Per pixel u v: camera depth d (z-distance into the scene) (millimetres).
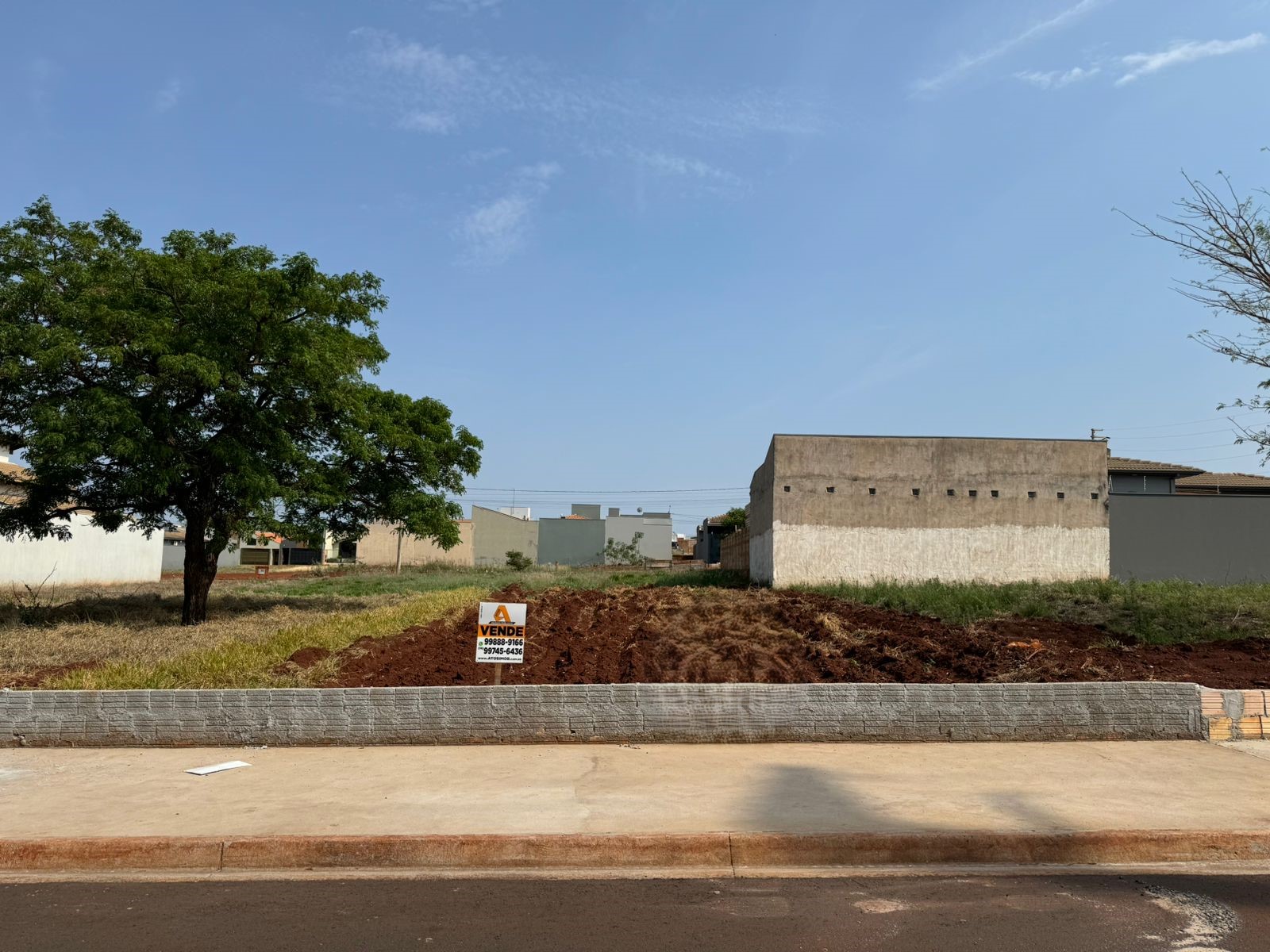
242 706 9914
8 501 21672
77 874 6527
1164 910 5719
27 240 18219
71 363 16938
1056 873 6441
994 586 25906
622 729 9930
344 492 21984
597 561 81125
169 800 7777
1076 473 31312
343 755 9414
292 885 6262
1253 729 10016
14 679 12594
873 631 17156
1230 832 6836
